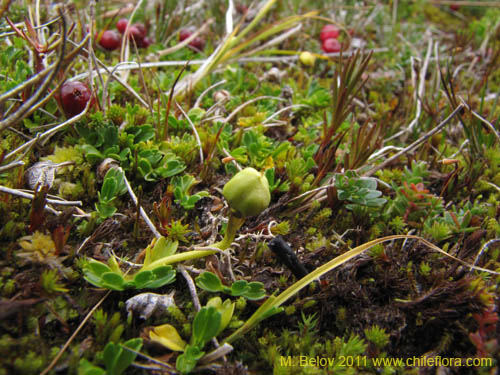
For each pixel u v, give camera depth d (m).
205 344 0.09
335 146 0.12
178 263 0.10
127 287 0.09
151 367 0.08
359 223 0.11
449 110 0.15
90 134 0.11
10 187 0.10
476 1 0.25
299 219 0.11
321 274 0.09
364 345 0.09
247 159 0.13
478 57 0.19
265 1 0.20
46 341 0.08
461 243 0.11
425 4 0.25
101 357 0.08
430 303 0.10
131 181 0.11
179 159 0.12
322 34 0.19
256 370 0.09
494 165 0.13
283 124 0.14
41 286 0.09
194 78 0.15
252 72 0.17
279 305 0.09
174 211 0.11
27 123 0.11
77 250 0.10
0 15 0.10
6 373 0.08
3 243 0.09
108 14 0.18
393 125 0.15
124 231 0.10
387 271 0.10
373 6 0.20
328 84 0.17
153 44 0.17
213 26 0.20
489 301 0.09
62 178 0.11
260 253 0.10
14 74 0.12
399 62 0.19
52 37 0.12
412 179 0.11
